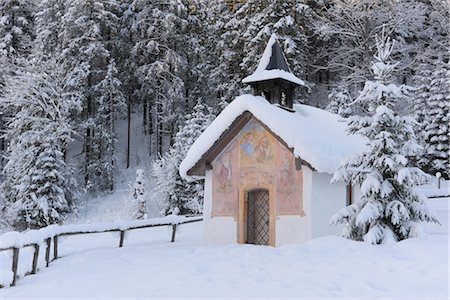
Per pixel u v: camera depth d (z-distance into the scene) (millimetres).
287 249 12547
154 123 43875
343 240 12320
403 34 43688
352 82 40656
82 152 40438
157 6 40438
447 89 37812
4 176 39312
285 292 8828
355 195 18438
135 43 40781
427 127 37844
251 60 36000
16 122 33281
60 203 31219
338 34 43594
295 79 19438
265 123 16125
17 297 10203
